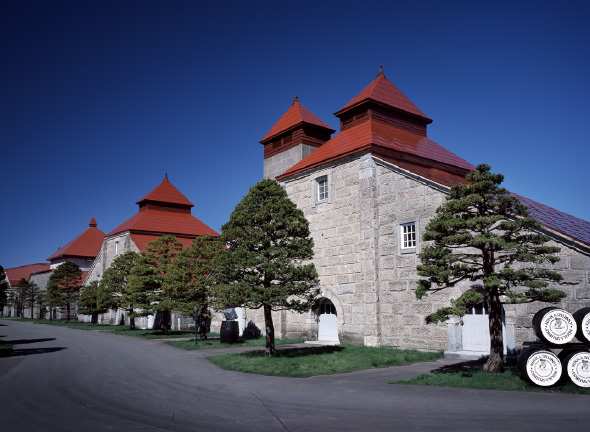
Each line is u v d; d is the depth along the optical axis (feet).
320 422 27.94
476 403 31.60
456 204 41.55
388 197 68.18
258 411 31.24
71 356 67.56
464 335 57.82
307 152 99.25
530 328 51.13
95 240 240.73
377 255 68.44
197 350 75.00
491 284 38.68
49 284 197.57
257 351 67.00
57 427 27.71
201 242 89.04
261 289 56.85
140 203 170.81
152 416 30.19
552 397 32.94
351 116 87.86
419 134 90.02
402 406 31.55
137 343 89.40
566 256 50.26
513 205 42.83
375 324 66.74
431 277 42.75
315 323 79.30
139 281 113.50
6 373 51.37
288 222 59.21
